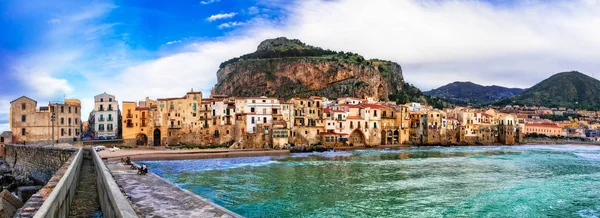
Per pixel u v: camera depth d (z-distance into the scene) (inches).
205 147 5748.0
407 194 2202.3
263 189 2338.8
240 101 6092.5
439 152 5570.9
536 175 3026.6
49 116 5044.3
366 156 4793.3
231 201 1993.1
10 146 4013.3
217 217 1209.4
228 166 3614.7
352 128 6752.0
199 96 6176.2
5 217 1764.3
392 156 4795.8
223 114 6092.5
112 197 896.3
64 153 2765.7
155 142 6117.1
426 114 7598.4
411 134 7839.6
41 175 3166.8
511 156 4869.6
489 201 2034.9
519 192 2282.2
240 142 5698.8
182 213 1261.1
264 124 5812.0
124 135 5876.0
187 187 2405.3
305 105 6560.0
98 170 1706.4
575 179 2819.9
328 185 2492.6
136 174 2352.4
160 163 3892.7
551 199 2100.1
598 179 2824.8
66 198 1102.4
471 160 4266.7
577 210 1863.9
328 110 6732.3
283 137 5772.6
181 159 4320.9
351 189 2351.1
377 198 2090.3
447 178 2822.3
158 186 1860.2
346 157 4638.3
